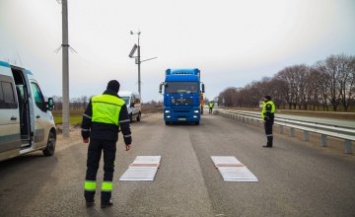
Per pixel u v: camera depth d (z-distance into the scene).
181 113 27.16
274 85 108.50
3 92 9.40
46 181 8.35
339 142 16.39
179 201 6.70
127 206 6.40
